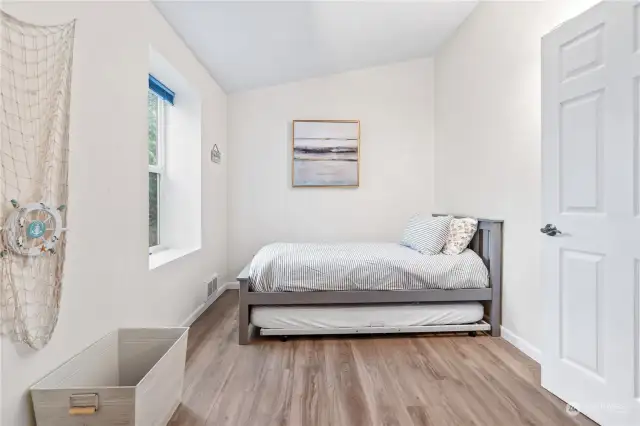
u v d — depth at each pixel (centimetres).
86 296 157
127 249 192
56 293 136
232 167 404
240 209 405
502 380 197
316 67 375
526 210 233
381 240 409
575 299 172
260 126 404
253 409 167
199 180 319
